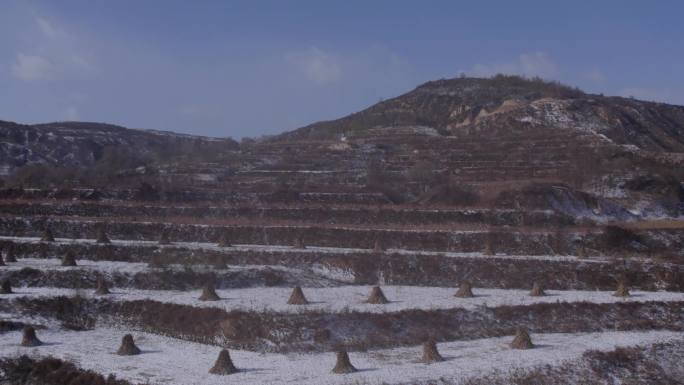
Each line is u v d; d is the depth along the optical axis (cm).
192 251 8206
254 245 9050
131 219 10081
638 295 7056
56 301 6372
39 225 9525
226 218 10556
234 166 14988
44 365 4953
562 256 8631
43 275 7106
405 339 5697
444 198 11450
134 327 6138
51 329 5959
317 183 13338
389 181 13262
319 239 9269
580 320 6288
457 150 15862
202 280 7312
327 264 8106
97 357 5106
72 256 7525
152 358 5119
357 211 10544
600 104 19512
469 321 6088
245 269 7625
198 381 4519
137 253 8225
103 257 8131
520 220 10150
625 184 12662
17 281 6988
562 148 15188
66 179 13250
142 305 6391
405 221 10244
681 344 5712
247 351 5406
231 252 8238
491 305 6397
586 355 5209
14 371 4938
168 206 10919
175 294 6819
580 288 7669
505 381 4662
